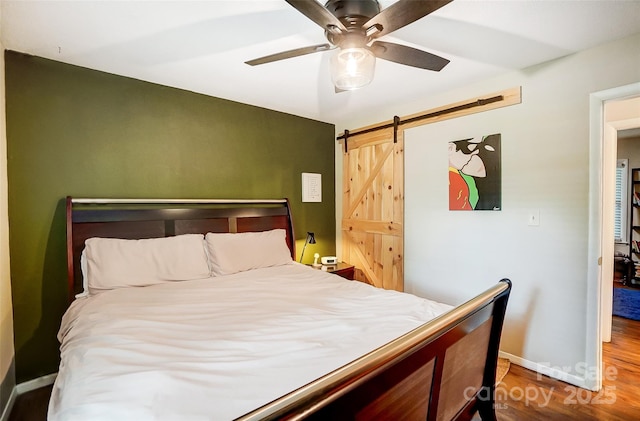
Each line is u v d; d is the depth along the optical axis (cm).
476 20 167
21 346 208
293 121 357
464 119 267
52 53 207
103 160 238
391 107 327
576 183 208
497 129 246
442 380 126
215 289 211
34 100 211
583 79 203
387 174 334
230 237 275
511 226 241
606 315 276
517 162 236
